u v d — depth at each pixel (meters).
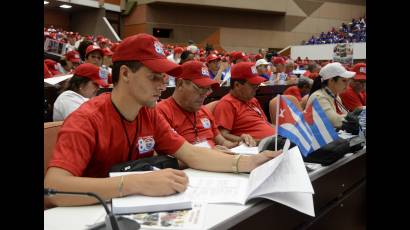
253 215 1.11
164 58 1.48
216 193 1.30
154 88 1.49
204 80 2.53
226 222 1.05
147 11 17.91
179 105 2.64
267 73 7.38
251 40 19.36
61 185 1.23
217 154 1.68
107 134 1.52
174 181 1.24
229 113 3.26
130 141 1.62
